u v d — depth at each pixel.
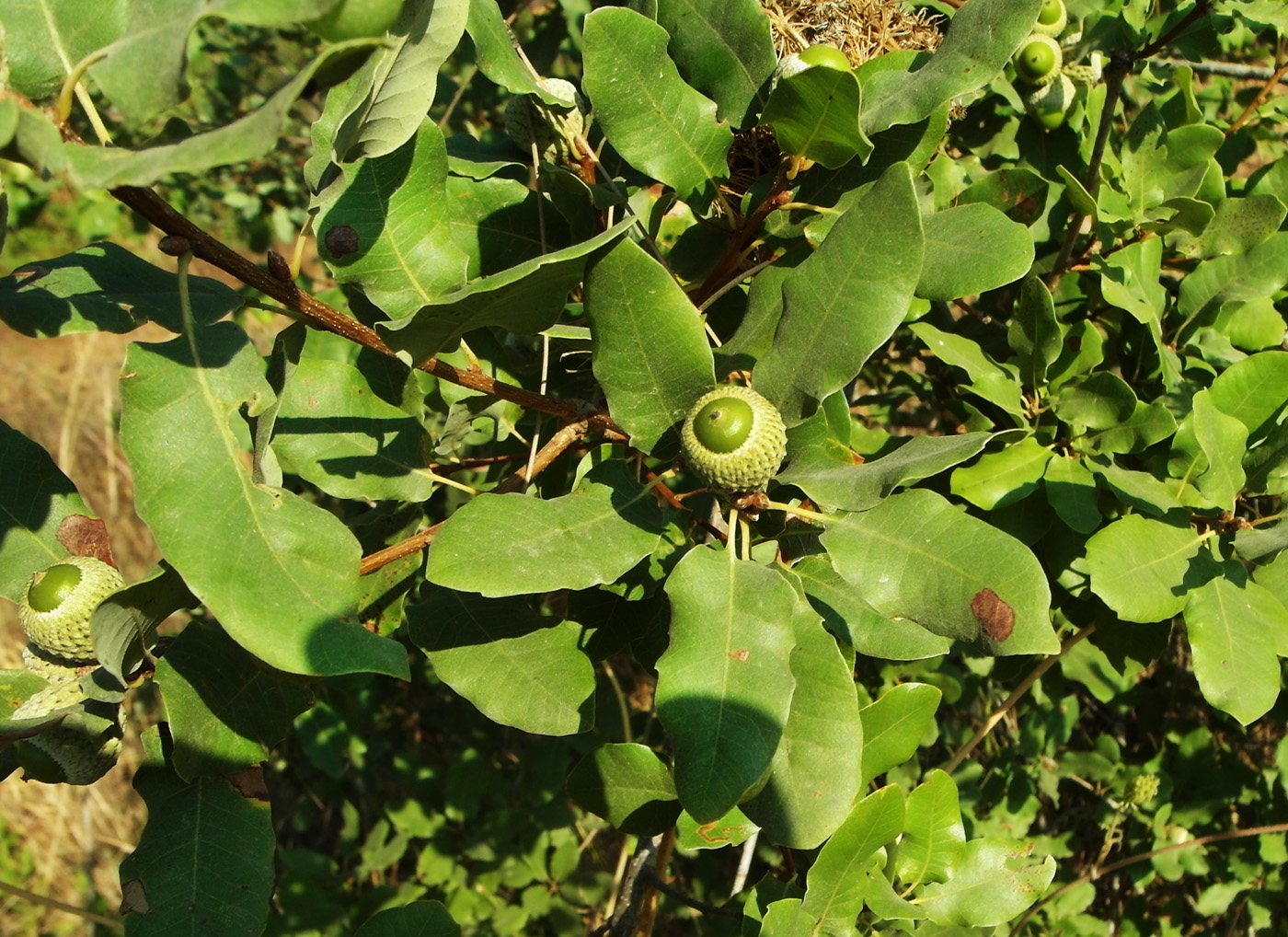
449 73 0.64
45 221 1.09
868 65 0.29
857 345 0.24
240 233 0.97
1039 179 0.33
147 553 1.06
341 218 0.27
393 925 0.27
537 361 0.37
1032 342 0.33
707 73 0.29
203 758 0.25
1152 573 0.29
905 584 0.24
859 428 0.36
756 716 0.22
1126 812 0.52
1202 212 0.35
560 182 0.30
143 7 0.21
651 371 0.25
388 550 0.27
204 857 0.25
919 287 0.27
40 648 0.26
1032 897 0.29
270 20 0.19
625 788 0.28
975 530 0.24
